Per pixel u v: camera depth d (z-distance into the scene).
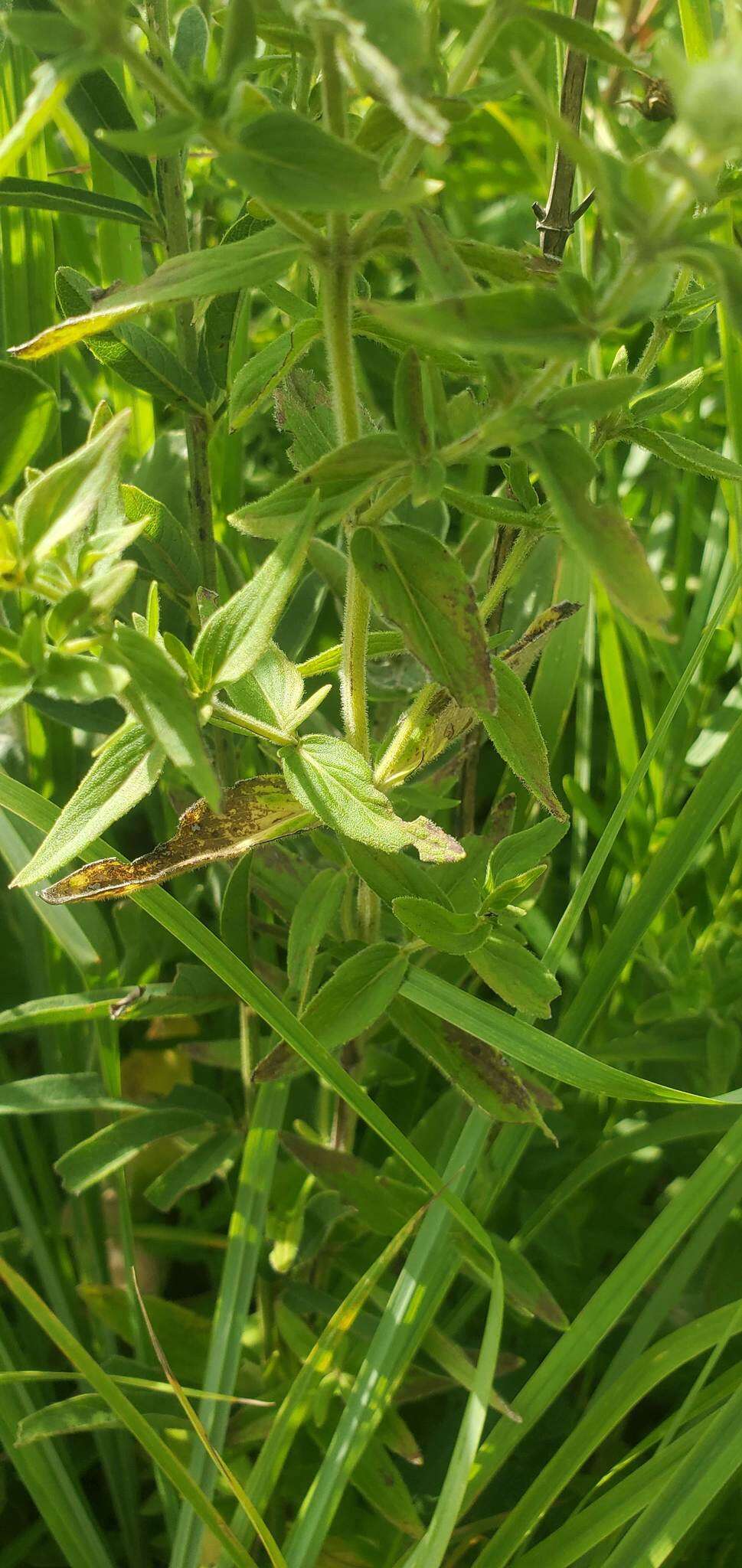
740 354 0.60
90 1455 0.62
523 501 0.49
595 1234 0.65
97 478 0.39
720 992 0.61
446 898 0.50
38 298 0.64
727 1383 0.52
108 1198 0.68
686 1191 0.50
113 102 0.54
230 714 0.45
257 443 0.86
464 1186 0.53
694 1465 0.48
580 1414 0.62
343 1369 0.57
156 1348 0.47
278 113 0.36
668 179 0.35
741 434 0.62
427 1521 0.60
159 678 0.40
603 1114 0.66
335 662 0.50
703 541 0.85
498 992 0.49
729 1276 0.61
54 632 0.38
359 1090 0.48
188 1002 0.56
